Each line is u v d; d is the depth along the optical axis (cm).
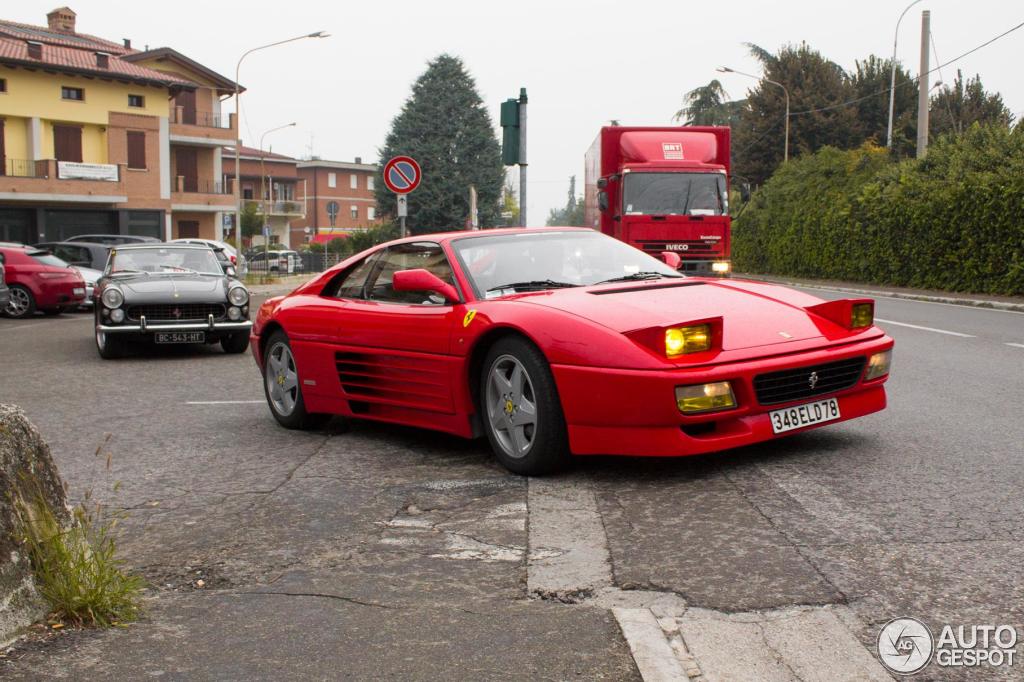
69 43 5081
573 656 273
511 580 337
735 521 390
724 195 1750
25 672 270
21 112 4091
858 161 2880
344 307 614
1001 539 356
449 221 6650
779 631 284
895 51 3812
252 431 662
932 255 2188
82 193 4169
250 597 329
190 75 5291
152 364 1102
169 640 292
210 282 1209
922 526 375
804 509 403
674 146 1770
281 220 8150
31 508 315
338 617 308
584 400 453
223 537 404
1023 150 2014
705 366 443
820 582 319
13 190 3966
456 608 312
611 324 458
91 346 1318
